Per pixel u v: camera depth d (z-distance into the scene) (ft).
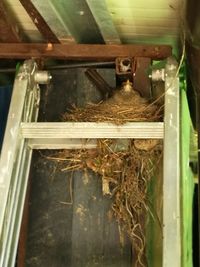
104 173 4.32
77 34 4.78
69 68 4.90
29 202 4.71
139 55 4.51
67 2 4.20
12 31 4.48
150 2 4.35
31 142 3.96
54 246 4.61
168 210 3.29
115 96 4.46
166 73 3.84
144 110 4.17
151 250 4.33
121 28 4.90
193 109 4.93
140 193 4.27
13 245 3.57
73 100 4.87
